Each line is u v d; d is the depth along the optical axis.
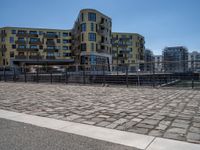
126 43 72.81
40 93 10.33
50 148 3.39
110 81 15.36
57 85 15.22
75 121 4.99
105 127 4.46
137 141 3.63
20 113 5.93
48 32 64.25
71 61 63.59
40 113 5.89
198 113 5.48
